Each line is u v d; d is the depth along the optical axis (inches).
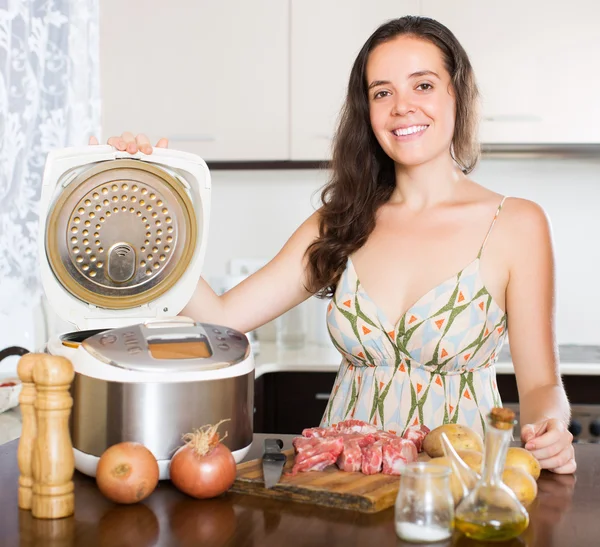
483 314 66.7
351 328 69.0
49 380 41.2
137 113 119.2
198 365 47.1
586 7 113.1
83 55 103.0
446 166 69.4
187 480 44.0
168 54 118.5
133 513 42.7
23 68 91.5
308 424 111.3
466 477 41.8
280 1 117.0
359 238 70.2
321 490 43.8
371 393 68.5
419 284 67.6
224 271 134.2
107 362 46.4
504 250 66.6
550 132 114.5
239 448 49.0
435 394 67.0
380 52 66.3
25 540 39.1
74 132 102.5
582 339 129.4
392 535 39.6
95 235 54.7
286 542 38.7
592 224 128.9
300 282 72.8
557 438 49.7
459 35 114.7
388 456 46.5
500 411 39.5
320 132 117.6
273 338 131.3
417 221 69.7
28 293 95.3
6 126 89.9
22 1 91.0
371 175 71.8
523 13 113.8
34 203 96.3
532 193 129.6
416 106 64.9
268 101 118.0
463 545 38.4
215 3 117.7
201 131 118.9
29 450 42.9
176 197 55.9
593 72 113.6
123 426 46.0
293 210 133.3
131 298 56.4
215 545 38.4
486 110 115.1
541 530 40.6
